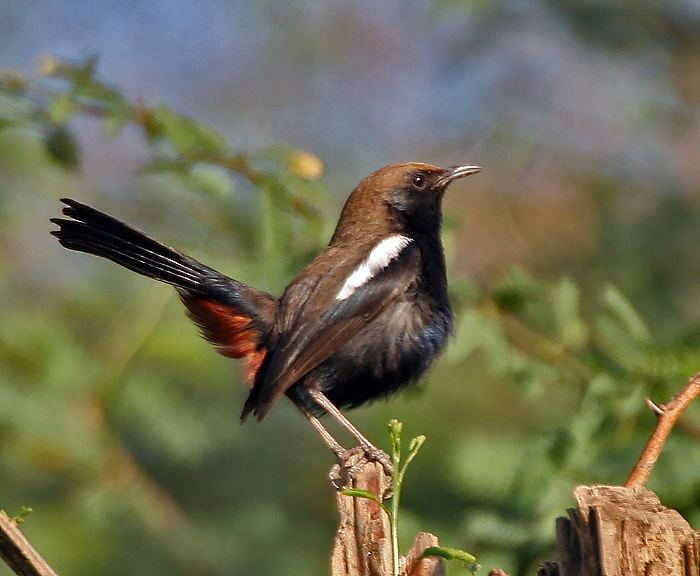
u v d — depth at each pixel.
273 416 14.56
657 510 5.50
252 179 11.18
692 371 10.90
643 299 15.76
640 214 16.75
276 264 11.08
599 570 5.40
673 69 18.38
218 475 14.45
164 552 13.89
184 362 14.02
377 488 7.19
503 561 9.94
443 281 9.96
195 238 12.99
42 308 15.20
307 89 19.61
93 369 13.87
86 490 13.89
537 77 18.66
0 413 13.63
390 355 9.57
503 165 17.86
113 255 9.72
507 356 11.34
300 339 9.31
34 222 15.66
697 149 17.84
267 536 14.20
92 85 10.99
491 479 11.63
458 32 18.48
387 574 6.04
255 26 19.83
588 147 17.91
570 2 18.08
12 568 5.65
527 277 11.45
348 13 19.73
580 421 10.46
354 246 9.99
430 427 14.18
